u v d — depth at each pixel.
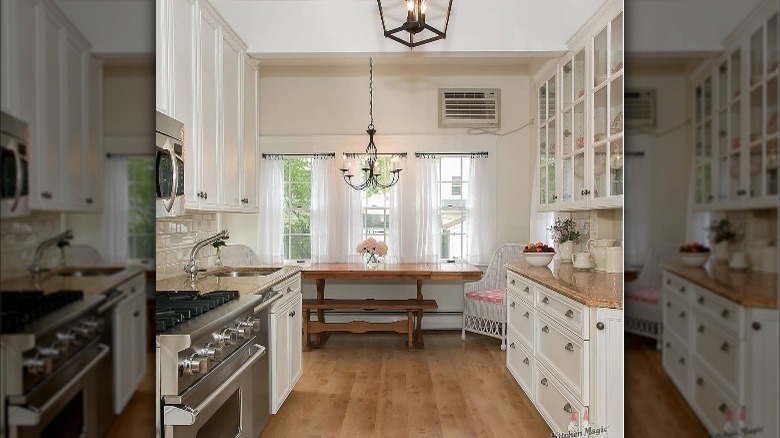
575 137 3.67
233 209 3.47
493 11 3.73
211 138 3.06
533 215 5.24
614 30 2.99
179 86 2.58
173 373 1.64
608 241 3.58
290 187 5.71
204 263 3.77
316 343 5.01
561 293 2.69
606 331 2.32
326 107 5.64
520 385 3.63
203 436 1.91
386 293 5.68
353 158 5.58
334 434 2.98
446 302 5.71
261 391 2.73
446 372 4.19
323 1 3.72
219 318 1.93
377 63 5.63
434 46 3.70
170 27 2.47
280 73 5.66
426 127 5.64
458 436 2.95
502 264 5.23
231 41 3.41
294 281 3.55
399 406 3.43
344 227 5.57
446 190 5.74
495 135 5.63
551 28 3.74
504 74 5.66
